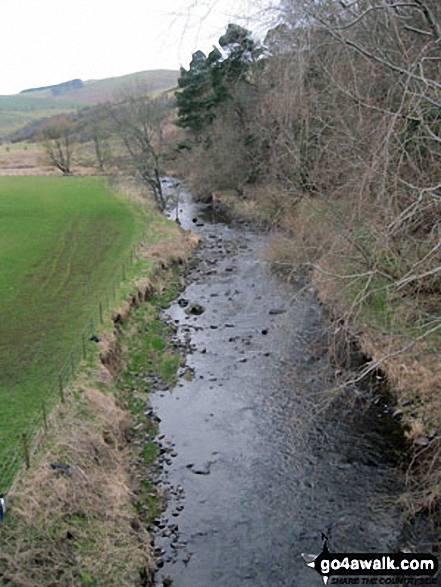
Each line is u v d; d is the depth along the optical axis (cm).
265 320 2369
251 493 1317
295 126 1939
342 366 1844
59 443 1282
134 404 1708
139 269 2861
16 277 2680
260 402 1717
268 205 3444
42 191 5281
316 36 1165
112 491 1215
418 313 1424
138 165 4988
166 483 1358
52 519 1061
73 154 7781
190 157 5694
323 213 1577
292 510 1255
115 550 1058
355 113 1495
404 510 1223
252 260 3297
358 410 1628
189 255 3453
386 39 1277
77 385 1576
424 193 1048
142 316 2364
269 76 2111
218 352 2088
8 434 1313
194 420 1638
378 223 1312
